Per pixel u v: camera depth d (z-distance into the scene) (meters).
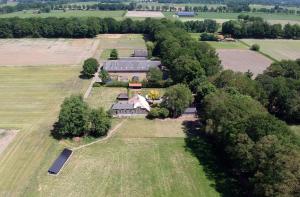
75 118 105.69
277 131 81.31
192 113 124.75
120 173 90.44
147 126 117.19
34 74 170.62
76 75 169.12
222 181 87.12
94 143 105.81
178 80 150.00
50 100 137.12
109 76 159.12
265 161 74.81
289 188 67.62
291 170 69.62
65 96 141.38
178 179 88.00
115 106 124.50
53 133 110.94
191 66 146.38
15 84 155.62
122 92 147.12
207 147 103.75
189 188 84.38
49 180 87.44
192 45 176.88
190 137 109.94
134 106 125.00
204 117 112.50
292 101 118.94
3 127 114.62
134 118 122.88
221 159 97.12
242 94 112.44
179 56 158.12
